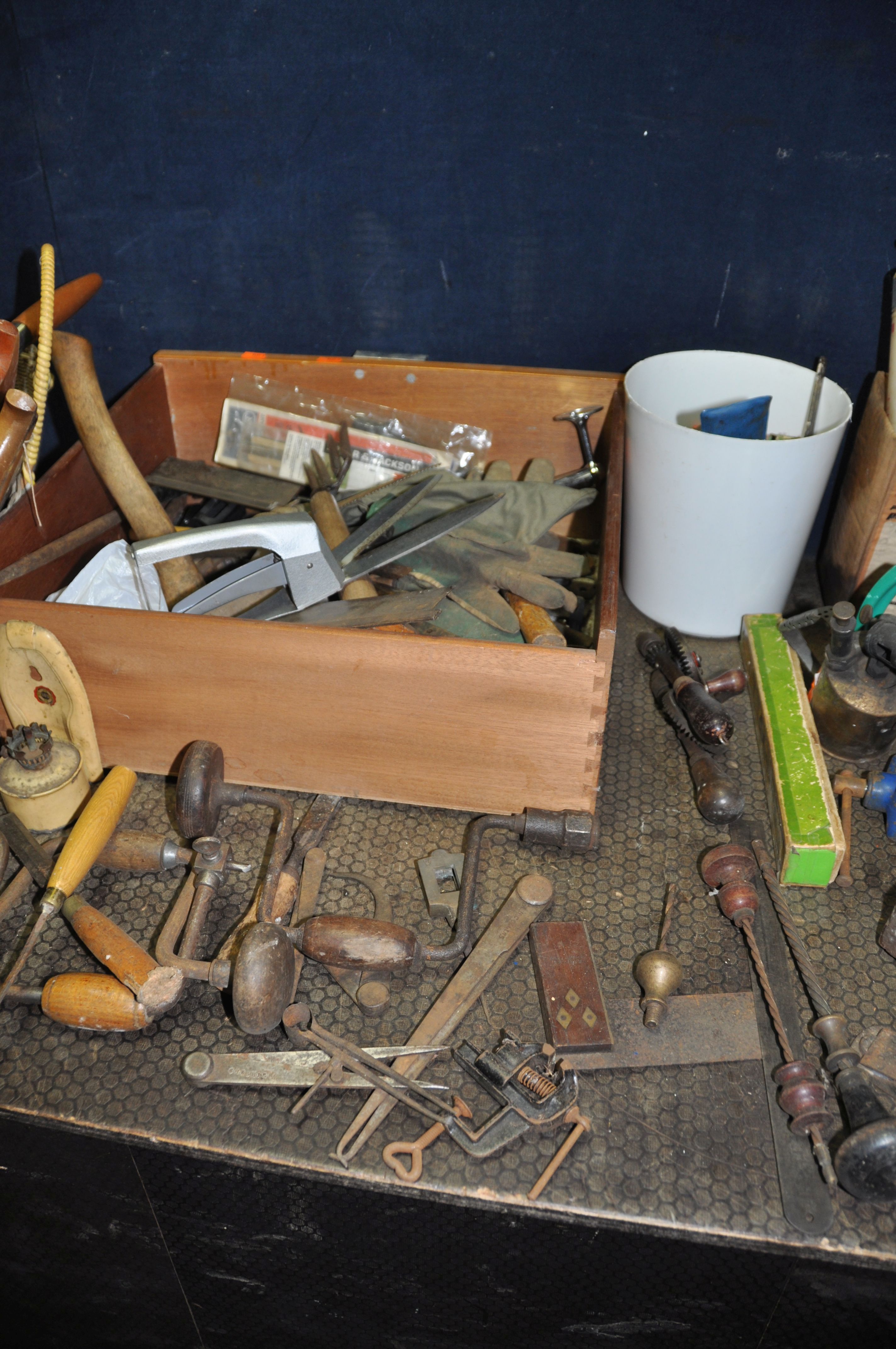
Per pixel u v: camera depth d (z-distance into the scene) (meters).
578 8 1.02
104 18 1.09
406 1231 0.75
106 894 0.91
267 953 0.75
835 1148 0.70
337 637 0.84
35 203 1.25
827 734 1.02
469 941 0.84
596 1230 0.70
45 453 1.50
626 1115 0.73
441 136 1.13
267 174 1.19
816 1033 0.76
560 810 0.94
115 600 1.01
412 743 0.92
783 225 1.12
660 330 1.24
